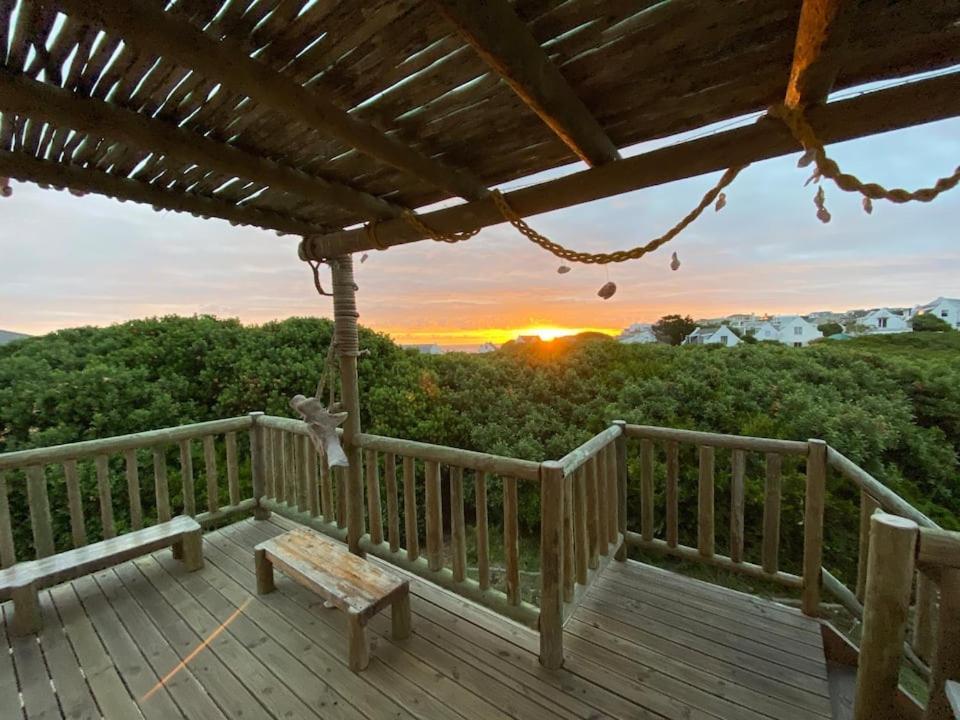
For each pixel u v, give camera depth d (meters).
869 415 4.12
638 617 2.12
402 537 5.00
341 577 2.02
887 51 1.00
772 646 1.92
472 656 1.88
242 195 2.15
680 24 0.99
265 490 3.42
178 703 1.66
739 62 1.11
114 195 1.85
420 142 1.58
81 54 1.08
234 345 5.91
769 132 1.18
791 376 5.11
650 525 2.61
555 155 1.70
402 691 1.70
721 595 2.30
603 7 0.96
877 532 1.04
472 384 6.03
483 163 1.76
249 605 2.27
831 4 0.74
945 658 1.00
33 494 2.45
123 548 2.37
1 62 1.07
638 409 4.92
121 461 4.18
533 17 1.00
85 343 5.33
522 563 4.29
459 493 2.12
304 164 1.79
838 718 1.70
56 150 1.58
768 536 2.21
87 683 1.76
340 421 2.32
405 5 0.97
